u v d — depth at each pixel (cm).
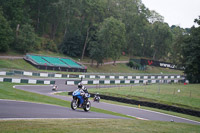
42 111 1422
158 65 8512
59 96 3562
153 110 3109
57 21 10388
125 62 11506
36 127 888
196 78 7300
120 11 12719
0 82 4303
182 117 2838
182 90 4794
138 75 8888
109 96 4019
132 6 13012
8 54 7688
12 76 5203
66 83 5525
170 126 1345
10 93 2339
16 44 8144
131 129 1058
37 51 8981
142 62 8944
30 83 4938
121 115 2133
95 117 1507
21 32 8162
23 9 9456
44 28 11062
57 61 8275
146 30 13088
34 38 8344
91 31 10269
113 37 9538
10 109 1309
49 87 4838
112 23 9419
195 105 3572
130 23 12425
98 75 7256
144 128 1135
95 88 5138
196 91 4728
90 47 9712
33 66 7156
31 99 2188
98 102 3400
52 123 1006
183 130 1239
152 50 13925
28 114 1234
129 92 4428
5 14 8781
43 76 6034
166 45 12862
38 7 10200
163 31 12700
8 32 7638
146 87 5138
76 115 1465
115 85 6281
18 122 955
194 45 6544
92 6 10194
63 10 9912
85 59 10419
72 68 8025
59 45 10181
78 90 1789
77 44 10000
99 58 9462
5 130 793
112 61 11388
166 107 3403
